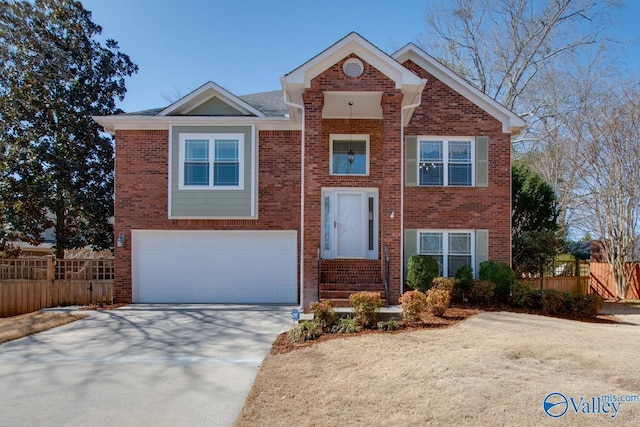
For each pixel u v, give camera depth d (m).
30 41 18.31
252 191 13.84
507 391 5.50
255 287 14.12
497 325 9.32
